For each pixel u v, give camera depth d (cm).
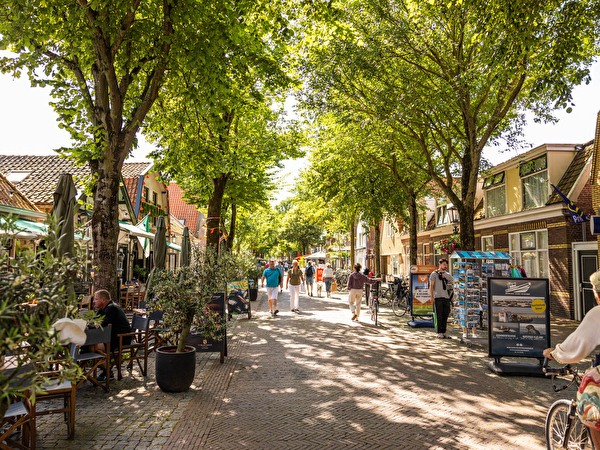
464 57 1277
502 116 1271
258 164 1805
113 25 827
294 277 1780
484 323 1416
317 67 1326
